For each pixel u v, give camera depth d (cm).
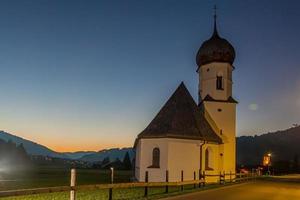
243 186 3603
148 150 4234
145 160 4225
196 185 3647
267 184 4025
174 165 4094
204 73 5247
